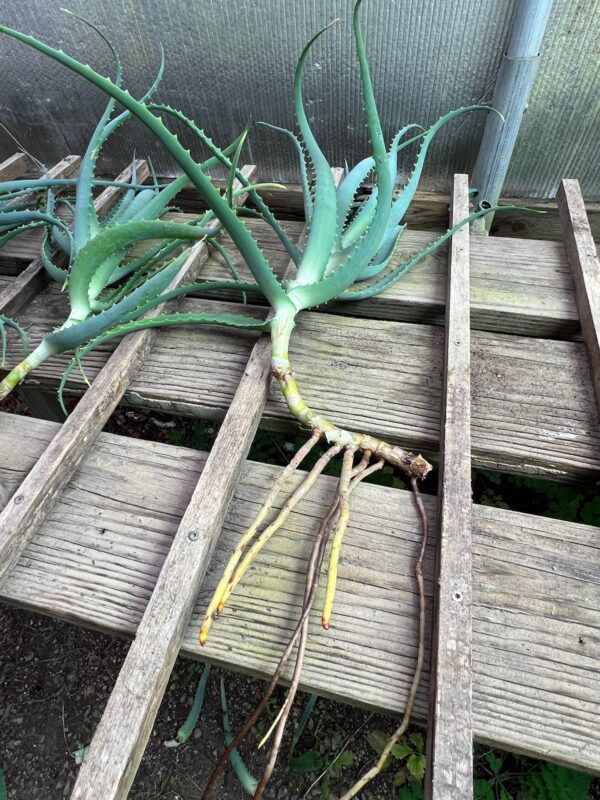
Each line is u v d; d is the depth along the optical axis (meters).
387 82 1.19
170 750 1.10
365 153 1.35
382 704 0.56
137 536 0.69
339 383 0.83
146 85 1.32
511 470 0.77
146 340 0.88
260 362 0.82
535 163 1.25
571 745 0.53
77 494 0.73
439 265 1.03
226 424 0.74
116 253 0.93
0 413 0.83
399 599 0.62
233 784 1.06
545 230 1.33
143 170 1.34
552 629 0.59
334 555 0.61
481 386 0.81
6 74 1.35
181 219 1.20
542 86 1.11
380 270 0.98
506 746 0.54
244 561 0.60
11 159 1.40
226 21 1.15
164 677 0.57
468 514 0.63
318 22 1.12
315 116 1.29
